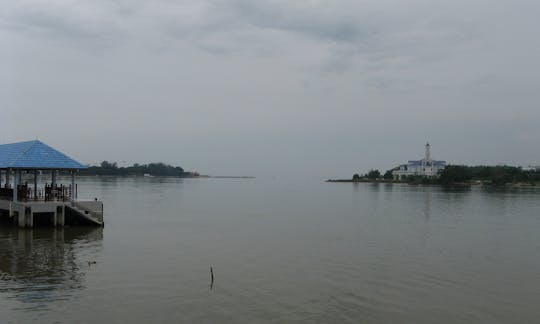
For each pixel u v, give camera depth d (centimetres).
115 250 3506
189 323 1967
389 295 2455
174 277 2711
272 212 7331
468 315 2178
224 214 6819
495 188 18975
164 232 4588
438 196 12662
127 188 15212
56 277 2650
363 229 5125
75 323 1927
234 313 2105
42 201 4500
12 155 4581
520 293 2558
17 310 2066
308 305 2248
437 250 3819
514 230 5209
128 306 2159
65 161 4644
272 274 2853
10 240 3825
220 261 3209
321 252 3634
